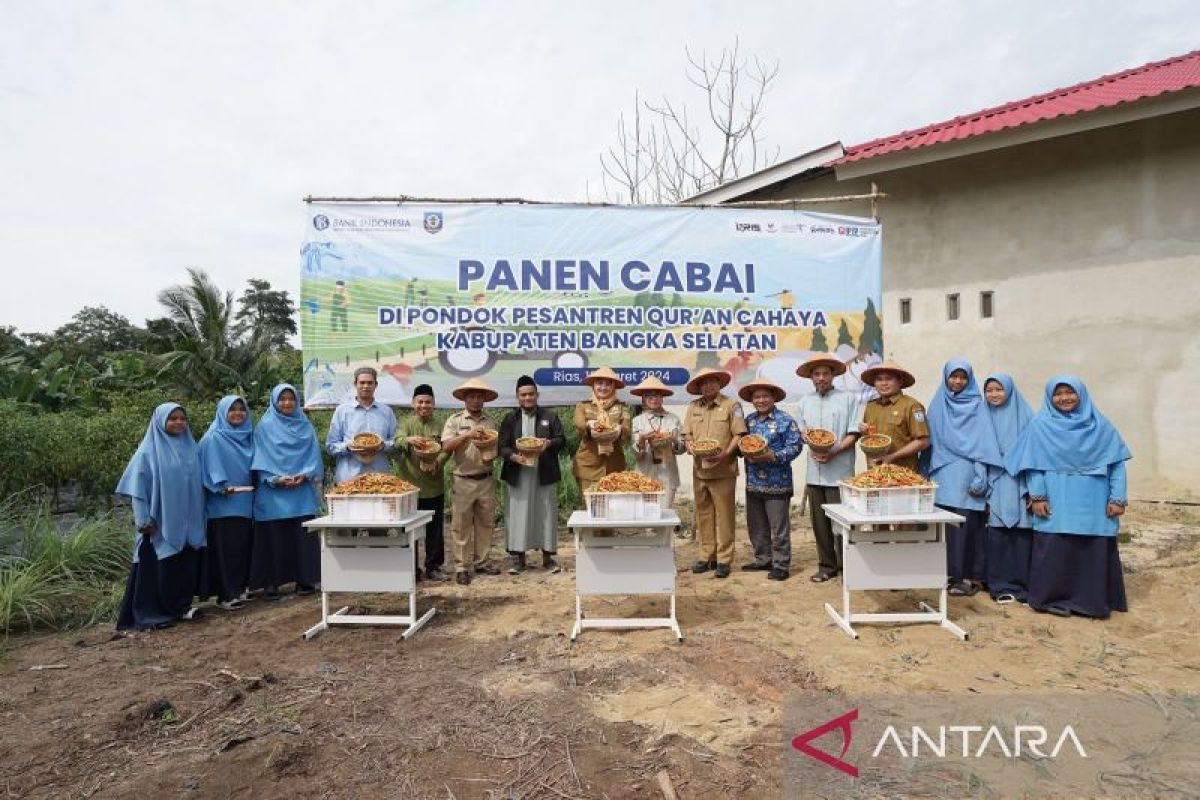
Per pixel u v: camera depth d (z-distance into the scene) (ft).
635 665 14.74
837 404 20.88
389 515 16.63
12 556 20.40
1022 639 15.81
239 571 19.33
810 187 35.04
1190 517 26.02
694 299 24.47
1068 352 29.12
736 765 10.74
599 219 24.26
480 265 23.94
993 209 30.55
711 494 21.74
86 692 13.93
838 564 21.13
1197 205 26.86
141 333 75.20
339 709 12.88
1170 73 30.17
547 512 22.38
